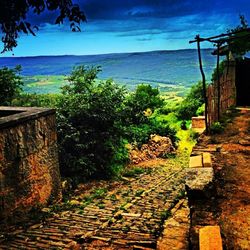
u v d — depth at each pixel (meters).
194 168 5.01
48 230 6.91
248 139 7.02
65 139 11.91
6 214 7.46
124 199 9.60
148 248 5.21
